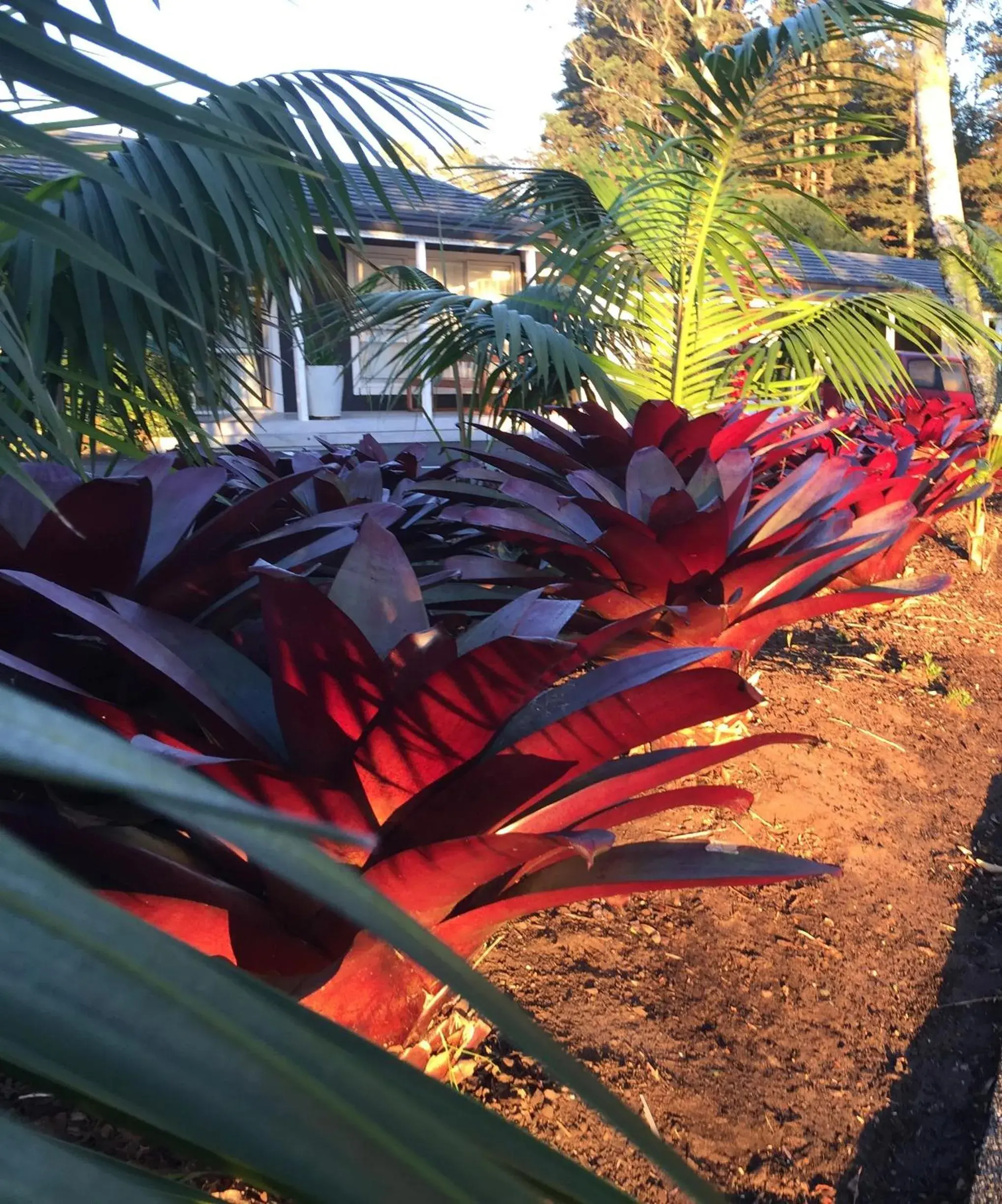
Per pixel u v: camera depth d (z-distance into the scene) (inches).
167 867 36.7
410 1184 10.6
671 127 171.6
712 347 176.1
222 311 103.3
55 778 8.8
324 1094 10.8
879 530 83.4
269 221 84.0
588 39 1322.6
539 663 34.8
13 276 79.5
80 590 55.0
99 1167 10.5
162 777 9.7
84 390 92.0
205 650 49.3
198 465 108.0
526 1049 10.0
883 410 296.4
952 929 83.4
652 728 41.7
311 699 39.4
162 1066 10.0
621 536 75.6
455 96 69.7
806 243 168.7
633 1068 61.1
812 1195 54.7
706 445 107.1
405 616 49.7
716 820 93.0
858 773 108.6
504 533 86.9
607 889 39.3
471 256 462.9
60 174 94.2
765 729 113.8
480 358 152.9
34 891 10.2
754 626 83.1
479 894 43.0
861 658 153.1
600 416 109.0
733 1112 59.5
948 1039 69.2
